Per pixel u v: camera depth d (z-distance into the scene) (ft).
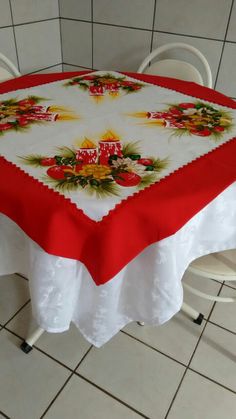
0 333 4.00
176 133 3.07
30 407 3.38
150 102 3.72
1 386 3.53
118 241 2.12
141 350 3.89
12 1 5.70
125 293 2.67
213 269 3.06
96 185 2.36
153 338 4.01
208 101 3.79
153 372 3.70
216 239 2.74
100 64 6.76
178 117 3.39
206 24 5.42
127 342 3.96
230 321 4.24
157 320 2.70
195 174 2.51
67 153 2.73
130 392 3.52
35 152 2.73
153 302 2.58
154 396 3.50
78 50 6.84
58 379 3.61
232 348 3.95
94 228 2.07
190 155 2.74
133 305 2.72
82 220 2.10
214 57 5.64
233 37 5.31
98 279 2.21
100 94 3.90
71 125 3.16
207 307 4.38
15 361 3.75
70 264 2.31
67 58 7.07
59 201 2.20
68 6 6.44
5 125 3.14
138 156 2.71
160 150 2.80
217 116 3.44
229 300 3.48
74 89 4.01
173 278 2.47
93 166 2.57
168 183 2.40
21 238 2.62
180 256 2.51
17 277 4.69
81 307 2.66
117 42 6.34
